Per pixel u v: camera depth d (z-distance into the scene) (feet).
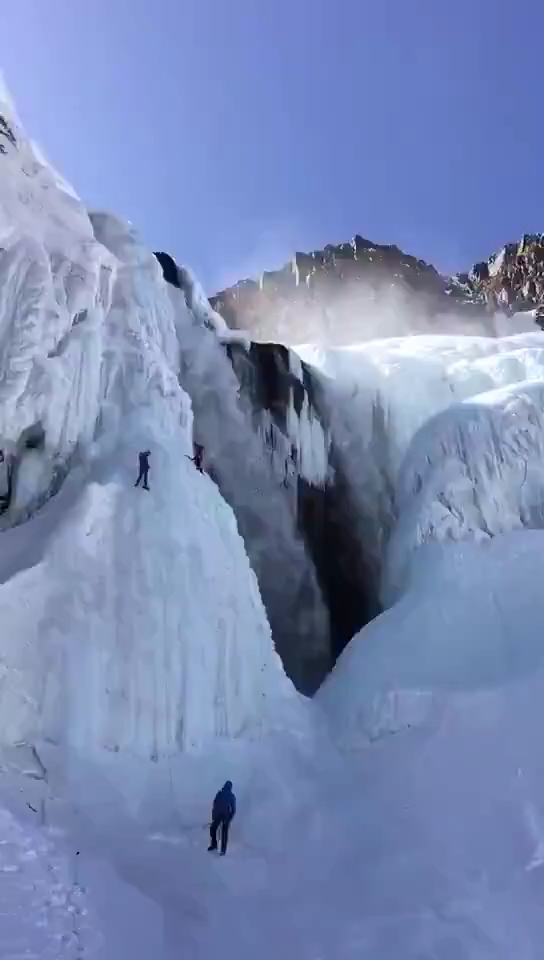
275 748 45.42
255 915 31.81
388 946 29.40
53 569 42.73
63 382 51.55
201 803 40.22
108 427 53.06
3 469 50.31
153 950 27.48
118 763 39.63
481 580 55.36
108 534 45.27
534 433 63.93
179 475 50.24
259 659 48.49
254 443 76.69
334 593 77.25
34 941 25.59
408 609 55.31
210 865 35.47
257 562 72.79
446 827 38.14
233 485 73.77
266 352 82.07
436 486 61.87
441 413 67.00
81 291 55.21
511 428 63.72
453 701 47.09
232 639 46.68
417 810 39.91
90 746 39.63
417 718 47.34
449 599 54.49
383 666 51.55
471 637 52.08
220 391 76.38
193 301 84.69
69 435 51.49
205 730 43.45
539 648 50.03
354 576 78.07
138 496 47.16
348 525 79.82
